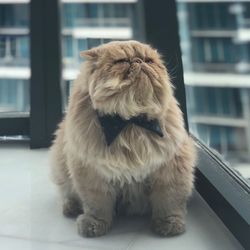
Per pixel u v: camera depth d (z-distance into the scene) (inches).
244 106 115.8
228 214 45.6
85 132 43.6
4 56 92.2
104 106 42.1
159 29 70.6
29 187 62.1
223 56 124.6
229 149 82.6
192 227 48.1
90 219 46.6
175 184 46.6
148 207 50.3
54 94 78.7
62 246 44.6
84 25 84.7
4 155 77.1
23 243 45.7
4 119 82.6
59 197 57.4
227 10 124.6
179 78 65.6
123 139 42.5
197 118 76.0
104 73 41.7
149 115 43.0
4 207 55.4
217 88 118.0
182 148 47.3
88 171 45.1
